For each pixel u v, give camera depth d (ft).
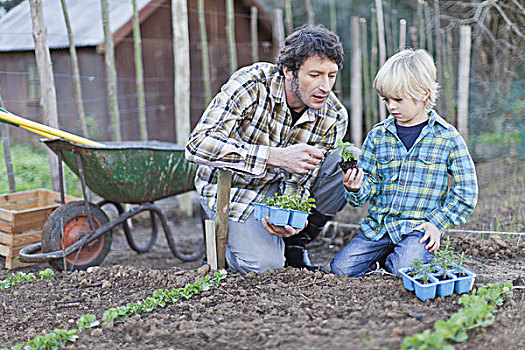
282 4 29.17
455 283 7.36
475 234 11.81
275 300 7.79
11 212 11.67
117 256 13.83
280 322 6.89
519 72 15.98
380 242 9.14
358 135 18.90
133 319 7.44
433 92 8.40
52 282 9.91
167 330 6.92
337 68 8.11
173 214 18.75
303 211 8.57
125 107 27.35
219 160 8.30
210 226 9.23
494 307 6.98
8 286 9.75
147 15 25.98
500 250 10.29
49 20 26.20
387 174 8.96
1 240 12.01
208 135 8.34
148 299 8.08
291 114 9.09
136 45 17.31
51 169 14.98
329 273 9.57
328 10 26.07
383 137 8.95
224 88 8.70
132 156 11.02
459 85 16.39
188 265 12.75
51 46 24.18
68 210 10.94
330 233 13.87
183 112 18.21
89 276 10.02
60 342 6.89
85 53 25.59
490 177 15.94
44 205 13.57
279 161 8.27
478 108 17.54
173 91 29.68
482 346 5.92
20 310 8.52
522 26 15.34
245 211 9.39
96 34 25.12
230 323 7.05
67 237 11.08
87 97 26.22
